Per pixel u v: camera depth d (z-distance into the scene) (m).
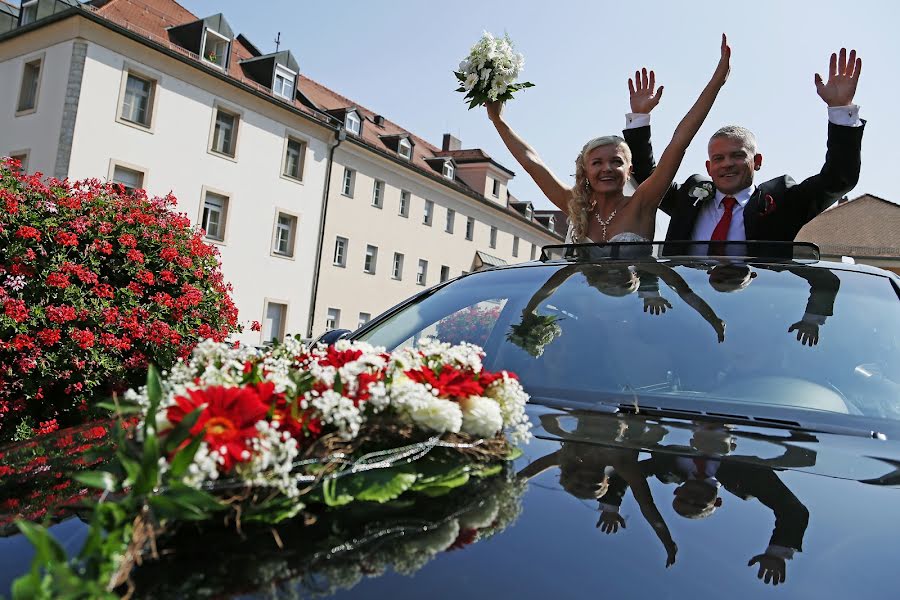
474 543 0.81
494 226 43.38
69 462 1.20
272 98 26.86
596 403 1.54
